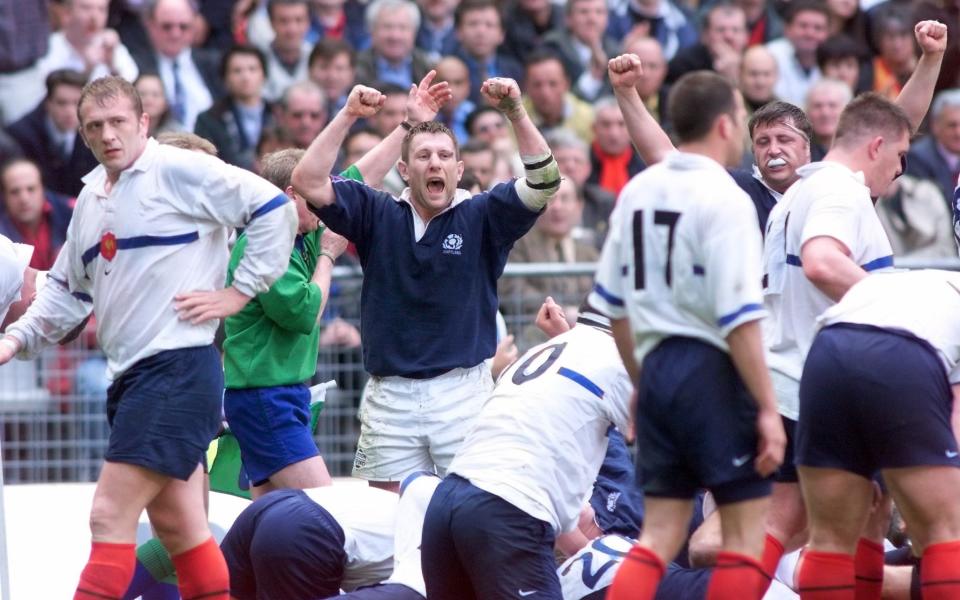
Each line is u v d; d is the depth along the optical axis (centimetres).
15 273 2234
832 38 4359
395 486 2395
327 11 4147
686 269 1777
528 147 2328
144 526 2503
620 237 1842
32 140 3616
